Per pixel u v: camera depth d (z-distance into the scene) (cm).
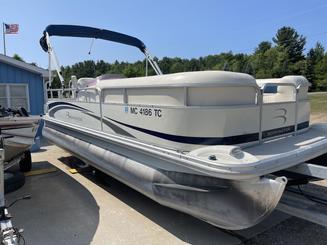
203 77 252
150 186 287
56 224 319
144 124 300
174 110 265
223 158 232
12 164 449
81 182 453
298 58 5234
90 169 506
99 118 379
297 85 328
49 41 510
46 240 287
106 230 303
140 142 305
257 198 225
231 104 263
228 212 236
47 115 555
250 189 227
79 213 345
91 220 326
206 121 255
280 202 288
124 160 329
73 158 602
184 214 333
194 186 251
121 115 334
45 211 352
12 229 238
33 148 682
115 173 340
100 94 369
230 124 260
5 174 431
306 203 289
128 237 288
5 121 403
